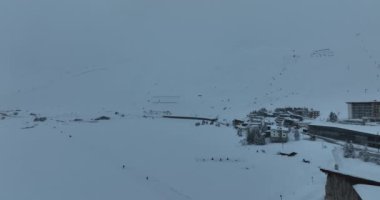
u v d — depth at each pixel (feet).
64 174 233.55
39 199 187.42
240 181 214.69
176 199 186.91
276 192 192.95
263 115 509.35
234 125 463.01
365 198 83.97
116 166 254.27
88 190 201.87
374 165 223.51
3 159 272.51
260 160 263.08
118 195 192.54
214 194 193.06
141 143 342.64
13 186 207.72
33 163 261.65
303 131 370.12
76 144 338.95
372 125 332.60
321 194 181.88
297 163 249.34
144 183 214.48
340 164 230.48
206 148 312.09
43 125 492.95
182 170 241.14
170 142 346.95
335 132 329.11
